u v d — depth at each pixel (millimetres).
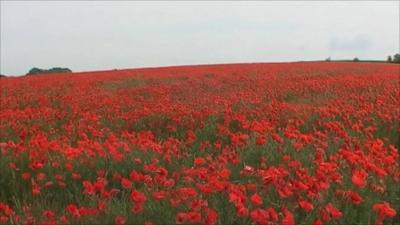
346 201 4602
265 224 3818
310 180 4719
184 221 3979
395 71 31141
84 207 4711
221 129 8883
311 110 10984
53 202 5227
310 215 4281
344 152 5703
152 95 17312
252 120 10359
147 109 11508
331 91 16328
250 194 4805
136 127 10836
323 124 9617
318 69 33531
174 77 28203
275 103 11789
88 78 27859
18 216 4621
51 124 11109
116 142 7281
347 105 11195
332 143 7484
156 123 10758
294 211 4422
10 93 20094
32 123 10992
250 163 6582
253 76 26562
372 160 5836
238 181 5484
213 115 10695
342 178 5211
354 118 10188
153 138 8562
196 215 3941
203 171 5199
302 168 5605
